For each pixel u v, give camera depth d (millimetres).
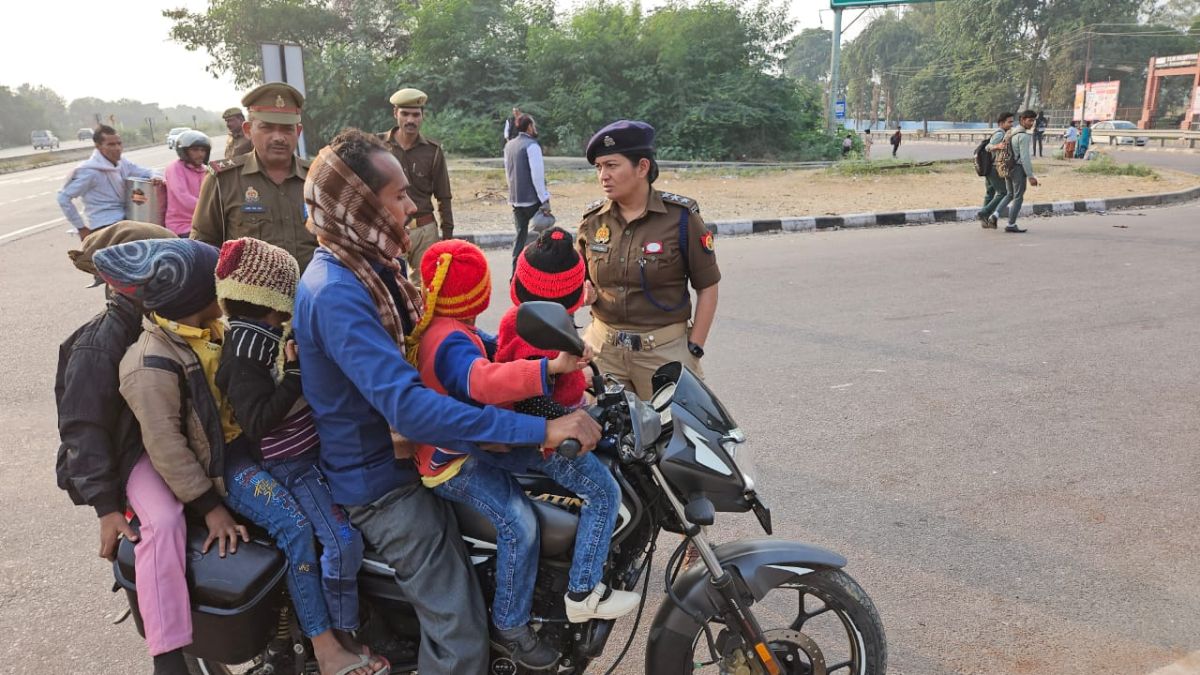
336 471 2070
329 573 2074
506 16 29344
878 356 6301
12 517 3943
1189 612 3195
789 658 2488
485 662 2131
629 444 2111
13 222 15008
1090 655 2957
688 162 25641
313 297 1895
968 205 14898
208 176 4250
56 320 7336
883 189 17844
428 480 2076
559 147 26953
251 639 2094
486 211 14242
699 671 2961
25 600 3305
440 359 1963
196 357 2074
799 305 7867
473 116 26969
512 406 2057
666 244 3270
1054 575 3447
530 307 1794
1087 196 16062
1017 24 75688
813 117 30719
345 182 1887
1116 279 8891
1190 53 69062
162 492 2068
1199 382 5703
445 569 2100
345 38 31688
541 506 2168
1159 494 4133
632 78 27984
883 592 3342
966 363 6133
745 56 29797
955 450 4656
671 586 2346
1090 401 5371
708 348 6512
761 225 12664
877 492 4184
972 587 3373
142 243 1991
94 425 2012
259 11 30469
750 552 2381
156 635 1989
